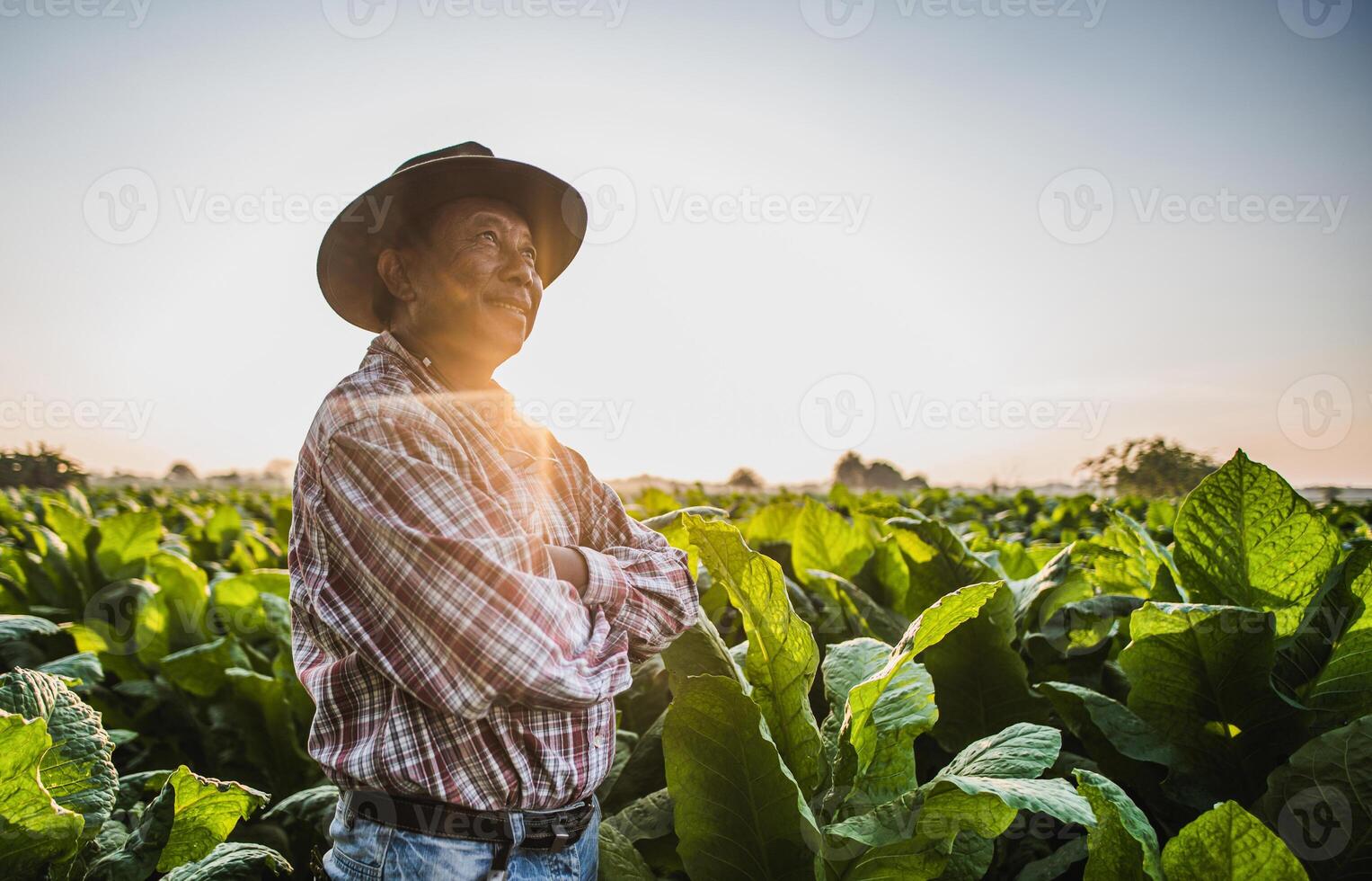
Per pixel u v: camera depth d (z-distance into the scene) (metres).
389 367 1.84
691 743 2.11
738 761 2.07
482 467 1.80
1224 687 2.43
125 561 5.96
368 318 2.24
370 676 1.70
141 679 4.29
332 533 1.66
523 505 1.83
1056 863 2.22
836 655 2.55
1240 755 2.46
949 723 2.83
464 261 1.89
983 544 4.71
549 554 1.77
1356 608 2.46
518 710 1.71
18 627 3.36
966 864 2.12
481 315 1.90
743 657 2.46
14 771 1.86
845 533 3.87
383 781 1.66
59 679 2.31
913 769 2.08
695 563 3.14
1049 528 8.17
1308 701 2.53
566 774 1.75
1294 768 2.14
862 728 2.17
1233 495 2.60
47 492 12.80
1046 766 1.91
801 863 2.10
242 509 12.40
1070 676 2.99
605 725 1.89
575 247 2.34
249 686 3.61
